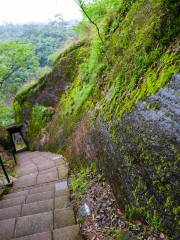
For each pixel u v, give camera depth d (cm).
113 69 577
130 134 352
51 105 1609
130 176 355
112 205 411
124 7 700
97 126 516
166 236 280
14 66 2058
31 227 431
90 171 568
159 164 282
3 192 674
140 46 418
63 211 457
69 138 929
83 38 1373
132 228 335
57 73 1533
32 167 945
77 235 375
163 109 285
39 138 1562
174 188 259
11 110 2273
